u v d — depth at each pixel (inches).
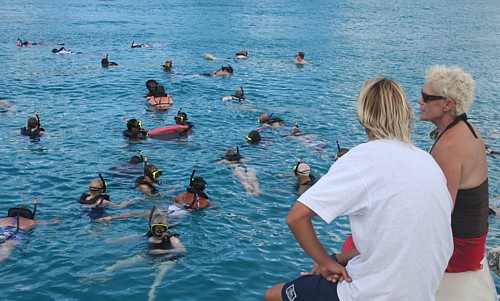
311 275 125.8
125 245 350.6
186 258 336.8
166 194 435.5
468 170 133.9
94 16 1732.3
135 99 756.6
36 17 1656.0
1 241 348.5
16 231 361.7
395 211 106.4
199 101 758.5
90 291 297.4
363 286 111.3
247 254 343.6
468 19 1977.1
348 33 1521.9
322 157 539.5
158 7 2068.2
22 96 749.3
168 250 345.1
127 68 965.2
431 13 2145.7
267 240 363.9
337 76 954.1
